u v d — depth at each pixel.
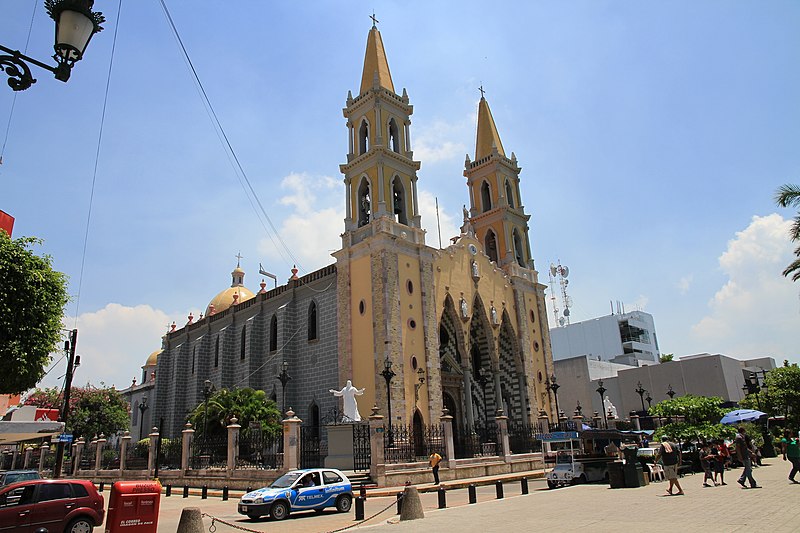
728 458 31.86
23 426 23.52
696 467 31.59
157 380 69.31
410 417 40.81
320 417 46.25
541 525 15.31
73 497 17.58
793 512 15.28
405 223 47.53
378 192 45.97
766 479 25.20
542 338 57.62
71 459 54.38
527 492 25.38
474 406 51.16
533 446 43.81
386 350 40.94
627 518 15.76
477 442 43.53
